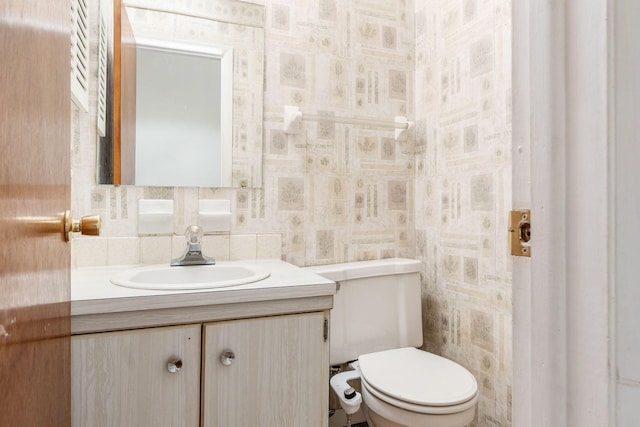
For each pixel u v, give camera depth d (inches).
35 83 24.2
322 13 68.7
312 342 45.8
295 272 53.0
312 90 67.8
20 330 21.6
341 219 69.7
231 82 62.6
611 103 13.8
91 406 37.2
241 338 42.6
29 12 23.1
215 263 57.1
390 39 74.1
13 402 20.6
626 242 13.6
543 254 15.7
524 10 17.3
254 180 63.7
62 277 30.9
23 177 22.1
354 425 68.1
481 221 59.9
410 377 51.3
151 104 58.3
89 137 54.8
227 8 62.5
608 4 13.9
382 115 73.3
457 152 64.9
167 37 59.3
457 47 65.0
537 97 16.0
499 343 56.6
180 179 59.7
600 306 13.9
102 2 55.7
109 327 38.1
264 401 43.4
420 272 68.9
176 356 40.1
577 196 14.7
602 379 13.9
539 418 15.9
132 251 56.3
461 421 45.7
